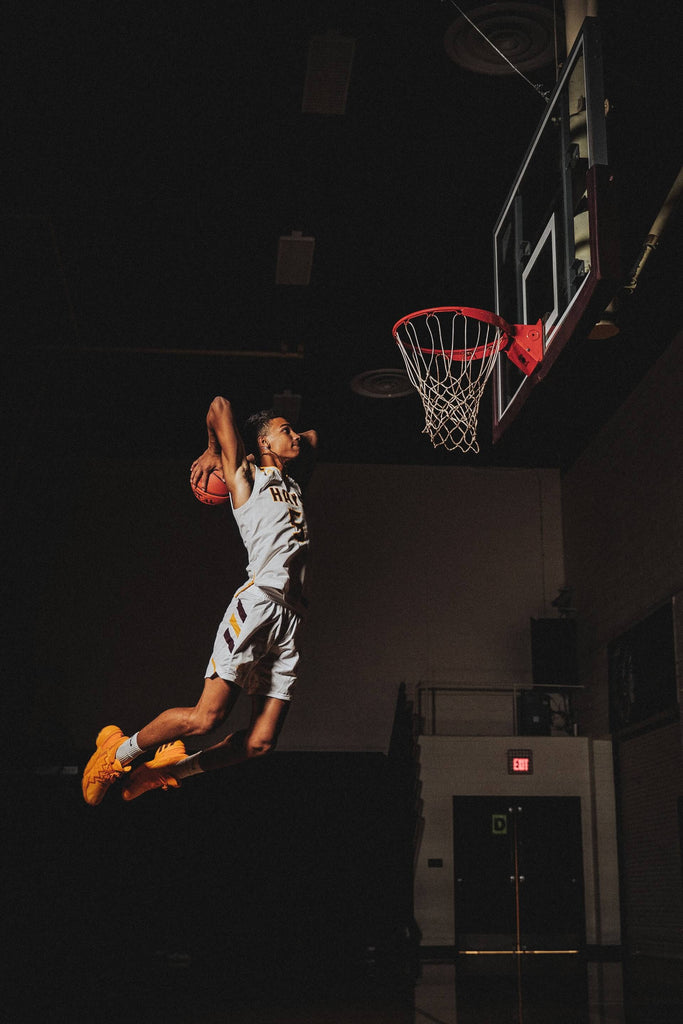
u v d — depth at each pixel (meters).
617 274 4.73
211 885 11.67
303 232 8.44
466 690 13.50
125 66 6.58
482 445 13.64
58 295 8.60
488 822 12.23
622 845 12.01
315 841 12.09
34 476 10.34
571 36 6.14
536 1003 6.80
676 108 6.88
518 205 6.40
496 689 13.52
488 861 12.08
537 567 14.12
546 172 6.08
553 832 12.23
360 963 10.45
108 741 3.02
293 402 10.64
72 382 10.29
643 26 6.43
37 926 10.17
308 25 6.36
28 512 10.45
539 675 13.40
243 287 8.81
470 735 12.98
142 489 13.96
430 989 7.79
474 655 13.67
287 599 2.96
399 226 8.55
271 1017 6.00
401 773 12.53
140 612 13.45
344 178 7.89
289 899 11.74
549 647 13.47
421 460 14.21
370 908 11.84
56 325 9.01
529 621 13.87
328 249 8.86
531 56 6.77
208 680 2.91
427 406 8.75
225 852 11.85
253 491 3.09
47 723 12.77
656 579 11.10
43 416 9.92
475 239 8.73
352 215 8.37
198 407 11.68
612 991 7.59
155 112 7.00
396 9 6.34
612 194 4.88
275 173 7.69
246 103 6.95
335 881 11.92
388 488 14.27
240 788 12.26
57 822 10.91
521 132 7.54
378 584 13.83
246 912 11.61
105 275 8.58
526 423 12.88
